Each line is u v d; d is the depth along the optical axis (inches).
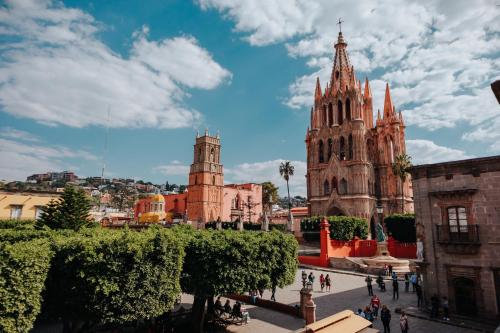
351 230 2300.7
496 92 474.6
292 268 875.4
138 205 4579.2
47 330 862.5
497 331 427.5
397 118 3358.8
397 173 3120.1
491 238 898.7
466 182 961.5
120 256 610.9
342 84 3501.5
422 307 1035.3
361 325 423.2
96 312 592.4
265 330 871.1
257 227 2886.3
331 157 3280.0
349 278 1593.3
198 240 759.1
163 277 649.6
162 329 812.6
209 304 991.6
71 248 602.2
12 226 1380.4
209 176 4020.7
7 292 506.9
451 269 963.3
